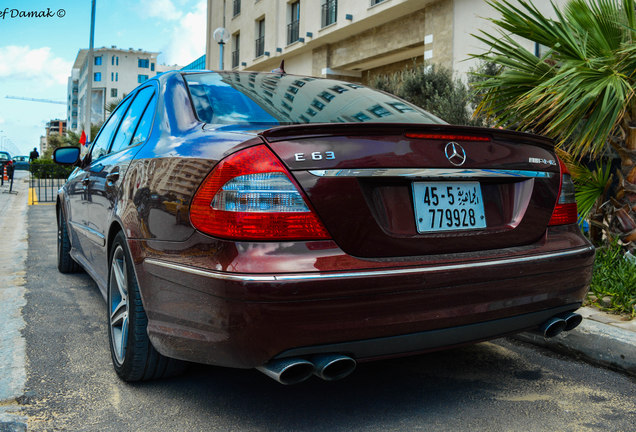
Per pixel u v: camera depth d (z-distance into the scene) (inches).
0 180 1032.8
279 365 71.2
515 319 84.9
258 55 899.4
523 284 84.0
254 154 75.0
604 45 162.9
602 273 148.9
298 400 96.1
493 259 81.8
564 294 89.9
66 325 140.6
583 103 151.0
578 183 179.6
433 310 76.4
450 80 432.8
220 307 71.6
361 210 75.4
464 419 89.1
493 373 110.2
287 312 69.2
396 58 626.5
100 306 160.2
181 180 83.3
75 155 175.5
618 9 162.1
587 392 101.0
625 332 115.8
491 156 87.4
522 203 90.0
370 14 569.6
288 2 780.6
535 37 170.6
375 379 106.2
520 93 174.9
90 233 140.8
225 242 72.6
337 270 71.4
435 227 81.4
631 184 163.8
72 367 111.0
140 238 91.7
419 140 81.7
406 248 77.9
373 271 72.9
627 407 94.6
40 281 195.8
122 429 85.3
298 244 72.1
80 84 5585.6
